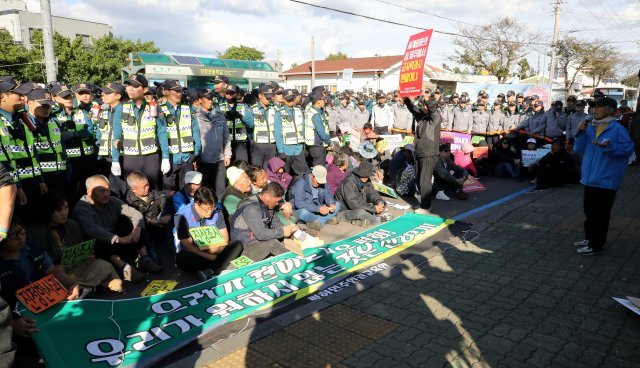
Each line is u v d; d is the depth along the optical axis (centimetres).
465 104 1283
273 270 460
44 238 405
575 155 952
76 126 645
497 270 491
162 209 575
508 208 757
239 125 785
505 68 3606
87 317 346
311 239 538
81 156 651
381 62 3619
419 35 649
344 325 371
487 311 396
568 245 570
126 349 325
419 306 406
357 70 3566
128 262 506
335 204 661
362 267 499
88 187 466
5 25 4006
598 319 382
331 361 320
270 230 506
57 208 408
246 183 560
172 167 630
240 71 1916
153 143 593
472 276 475
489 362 320
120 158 616
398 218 682
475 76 3603
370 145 973
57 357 309
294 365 315
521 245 572
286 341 346
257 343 343
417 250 554
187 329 355
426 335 356
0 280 338
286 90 763
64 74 2981
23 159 450
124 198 628
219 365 315
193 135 645
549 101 1847
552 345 342
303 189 641
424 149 722
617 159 502
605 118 507
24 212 400
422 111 721
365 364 317
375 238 585
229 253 476
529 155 1043
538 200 824
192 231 459
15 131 440
